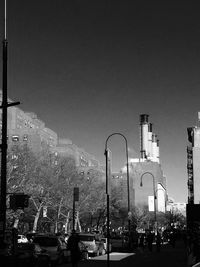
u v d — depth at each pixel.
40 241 32.75
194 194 159.12
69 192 84.19
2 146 20.44
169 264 32.09
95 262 33.62
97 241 45.22
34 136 134.88
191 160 171.88
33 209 85.00
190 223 37.22
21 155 72.56
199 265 13.29
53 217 91.75
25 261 22.95
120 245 54.38
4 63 21.48
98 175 110.50
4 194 19.95
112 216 109.44
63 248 33.59
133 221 124.00
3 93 21.22
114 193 109.19
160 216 172.00
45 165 82.12
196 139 168.00
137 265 31.08
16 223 67.56
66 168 88.50
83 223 108.62
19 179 68.75
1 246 19.50
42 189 78.25
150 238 52.66
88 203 92.69
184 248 61.41
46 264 27.94
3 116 20.88
